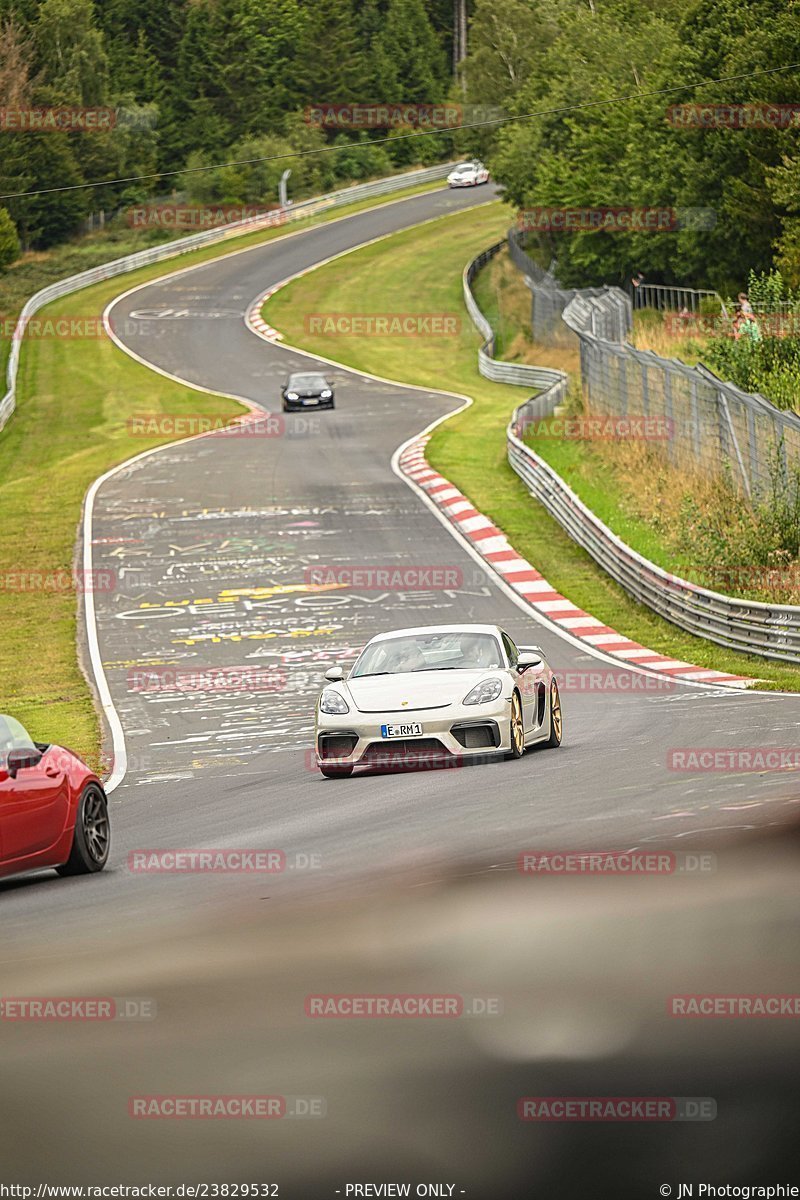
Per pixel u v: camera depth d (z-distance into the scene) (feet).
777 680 95.40
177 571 157.69
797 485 127.75
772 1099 20.07
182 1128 20.25
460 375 313.32
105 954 32.01
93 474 222.07
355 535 169.48
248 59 624.18
